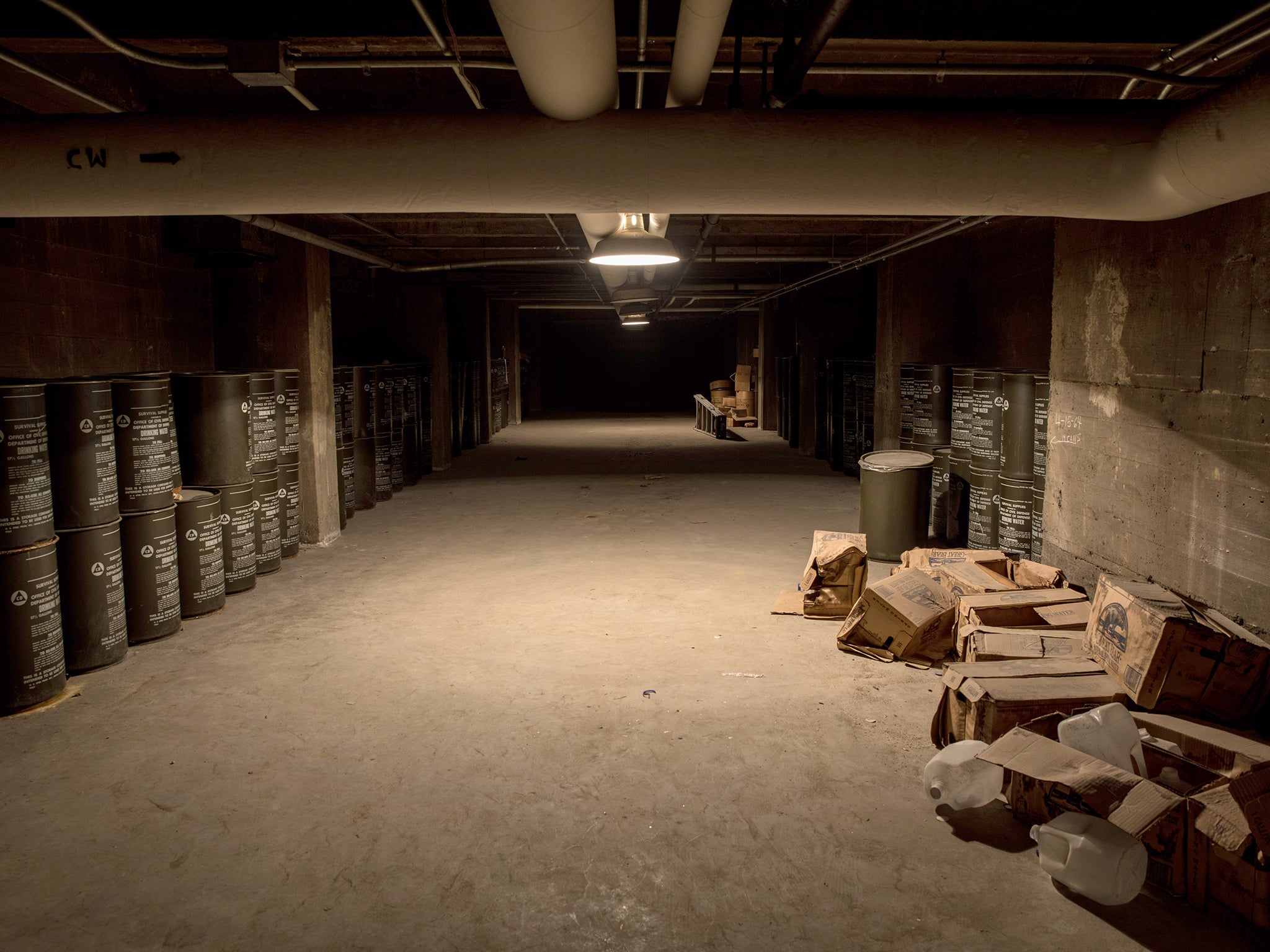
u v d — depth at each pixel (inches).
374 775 122.3
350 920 91.2
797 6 123.6
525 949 86.7
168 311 239.1
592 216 184.1
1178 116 122.7
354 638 180.9
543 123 127.2
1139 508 173.2
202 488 206.1
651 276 399.9
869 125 127.6
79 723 139.2
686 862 101.4
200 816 111.7
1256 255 138.0
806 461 481.1
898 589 169.6
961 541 266.8
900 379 345.4
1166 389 163.3
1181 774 104.0
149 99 190.1
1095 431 189.2
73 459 152.7
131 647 174.7
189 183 128.6
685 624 190.1
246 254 241.9
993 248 319.9
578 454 525.3
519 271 459.8
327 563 246.2
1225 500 147.0
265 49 130.3
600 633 183.9
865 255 331.9
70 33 133.4
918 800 115.0
